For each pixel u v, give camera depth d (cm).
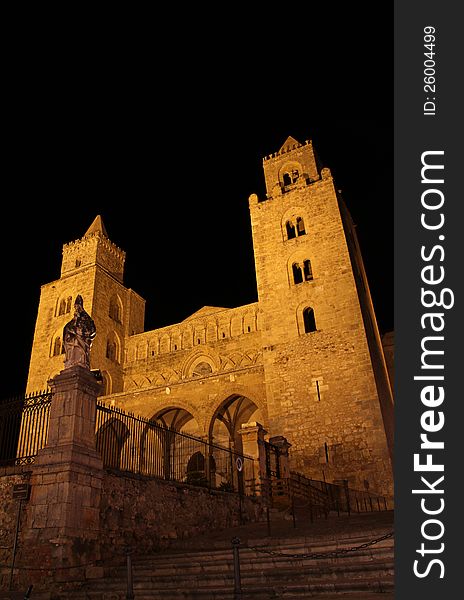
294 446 3084
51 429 1503
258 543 1426
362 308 3428
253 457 2355
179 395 3634
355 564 1080
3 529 1417
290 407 3206
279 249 3750
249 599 1006
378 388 3145
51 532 1338
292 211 3862
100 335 4666
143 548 1591
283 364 3353
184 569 1297
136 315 5300
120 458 1802
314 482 2762
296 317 3459
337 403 3080
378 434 2895
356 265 3866
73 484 1391
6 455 1612
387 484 2758
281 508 2366
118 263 5350
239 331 4538
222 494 2077
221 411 3675
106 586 1254
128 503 1588
